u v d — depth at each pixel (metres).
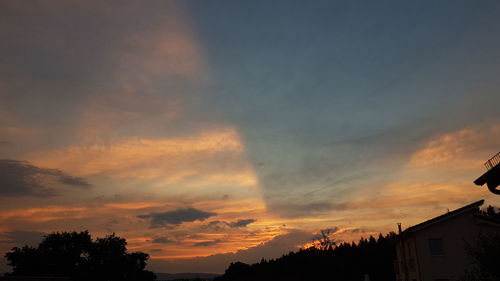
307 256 71.44
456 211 28.73
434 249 28.78
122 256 61.84
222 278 78.94
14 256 56.53
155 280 64.94
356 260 67.19
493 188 17.48
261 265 77.25
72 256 58.94
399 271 35.53
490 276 15.29
